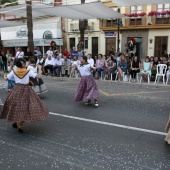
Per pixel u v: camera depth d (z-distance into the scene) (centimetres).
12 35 2911
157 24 2241
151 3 1198
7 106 486
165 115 613
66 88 1021
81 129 511
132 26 2344
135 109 671
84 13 1379
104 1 2331
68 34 2647
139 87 1059
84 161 371
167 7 2198
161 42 2283
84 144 434
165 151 405
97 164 362
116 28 2397
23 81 486
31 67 756
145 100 784
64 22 2630
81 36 1914
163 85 1077
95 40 2577
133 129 509
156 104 729
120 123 548
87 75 707
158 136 470
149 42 2336
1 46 2897
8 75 498
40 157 386
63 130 507
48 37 2606
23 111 475
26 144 437
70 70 1447
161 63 1267
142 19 2328
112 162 368
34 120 479
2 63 1716
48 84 1140
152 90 981
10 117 477
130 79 1217
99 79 1281
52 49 1917
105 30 2473
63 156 388
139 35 2372
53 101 774
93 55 2598
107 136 471
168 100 784
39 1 1866
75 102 759
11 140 456
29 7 1366
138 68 1220
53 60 1447
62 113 634
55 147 423
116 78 1256
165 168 351
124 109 671
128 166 356
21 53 1460
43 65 1534
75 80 1290
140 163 365
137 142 441
